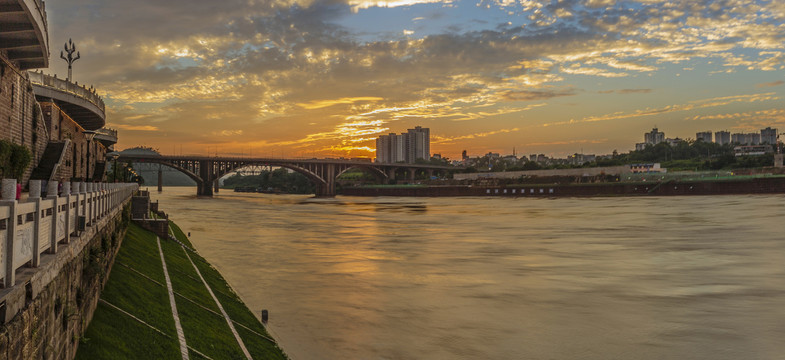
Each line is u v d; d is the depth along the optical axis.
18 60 36.03
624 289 40.31
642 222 96.62
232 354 22.58
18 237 9.78
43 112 48.47
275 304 35.78
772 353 26.42
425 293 39.38
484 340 28.42
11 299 8.78
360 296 38.25
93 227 19.00
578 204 164.38
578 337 29.03
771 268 48.53
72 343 14.53
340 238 76.62
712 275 45.53
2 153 28.52
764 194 167.50
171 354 19.20
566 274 46.66
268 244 68.81
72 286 14.50
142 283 26.97
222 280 42.38
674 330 30.11
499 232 84.38
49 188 13.75
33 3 29.12
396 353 26.42
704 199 159.12
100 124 76.69
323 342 27.95
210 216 119.81
